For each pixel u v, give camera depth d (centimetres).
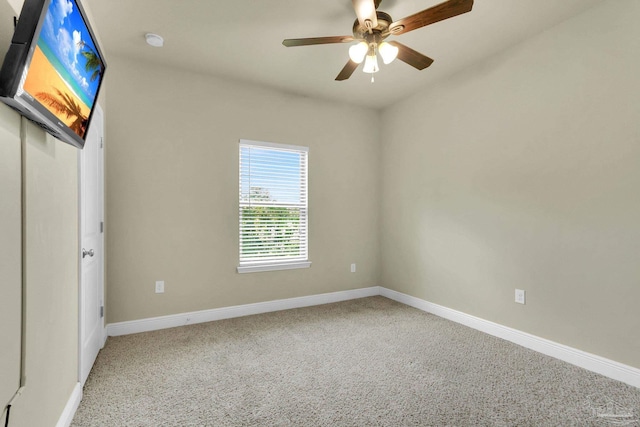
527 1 220
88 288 220
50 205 142
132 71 299
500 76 290
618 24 215
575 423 171
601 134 224
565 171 244
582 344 234
